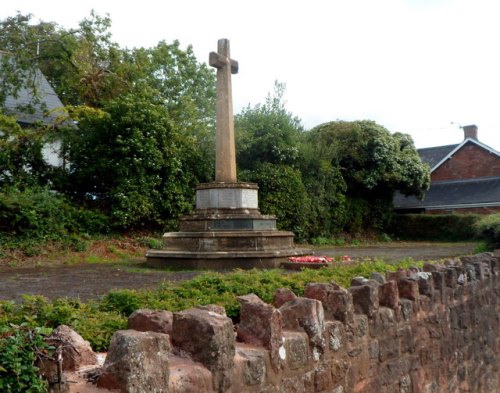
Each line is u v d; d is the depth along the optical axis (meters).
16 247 14.62
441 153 47.50
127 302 5.20
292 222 23.20
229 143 12.68
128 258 15.66
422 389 6.15
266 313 3.68
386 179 28.56
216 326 3.08
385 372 5.30
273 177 22.56
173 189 19.08
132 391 2.53
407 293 6.13
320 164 24.94
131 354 2.55
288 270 10.66
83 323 4.25
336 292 4.71
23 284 8.73
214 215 12.25
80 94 22.83
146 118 18.56
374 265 8.78
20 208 15.19
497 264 9.88
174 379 2.81
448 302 7.24
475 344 8.20
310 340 4.08
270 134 22.83
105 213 18.45
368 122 29.11
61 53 21.19
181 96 23.91
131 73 22.36
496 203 37.34
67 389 2.48
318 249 21.14
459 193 40.50
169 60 25.31
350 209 28.17
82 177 18.33
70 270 11.55
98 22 22.61
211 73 26.98
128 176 18.09
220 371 3.08
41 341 2.50
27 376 2.33
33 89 20.67
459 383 7.38
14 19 21.62
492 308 9.28
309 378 4.02
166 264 11.95
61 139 18.66
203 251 11.66
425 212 40.91
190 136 20.44
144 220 18.78
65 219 16.50
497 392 9.03
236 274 7.04
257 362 3.45
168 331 3.36
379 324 5.26
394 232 31.56
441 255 16.25
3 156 16.97
